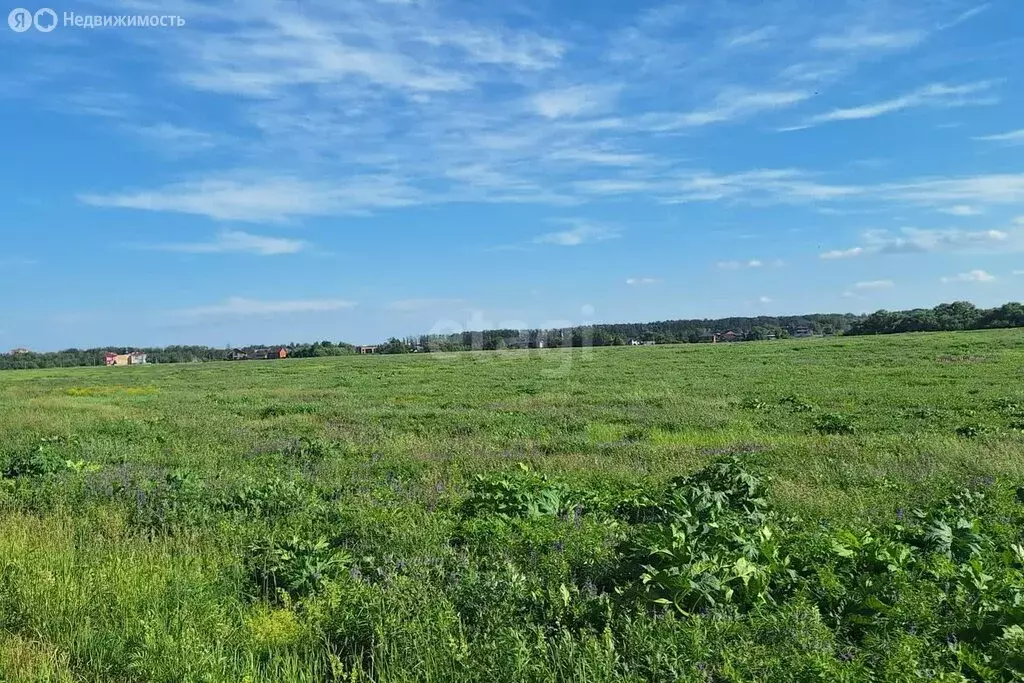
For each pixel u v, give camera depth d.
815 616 4.69
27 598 5.64
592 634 4.74
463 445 14.45
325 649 4.91
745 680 4.05
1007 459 10.95
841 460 11.57
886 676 4.03
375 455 13.56
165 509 8.45
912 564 5.72
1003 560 5.92
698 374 33.50
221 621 5.27
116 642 4.96
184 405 26.70
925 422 16.42
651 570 5.32
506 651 4.41
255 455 13.88
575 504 8.66
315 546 6.73
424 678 4.39
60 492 9.57
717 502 7.26
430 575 6.13
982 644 4.48
